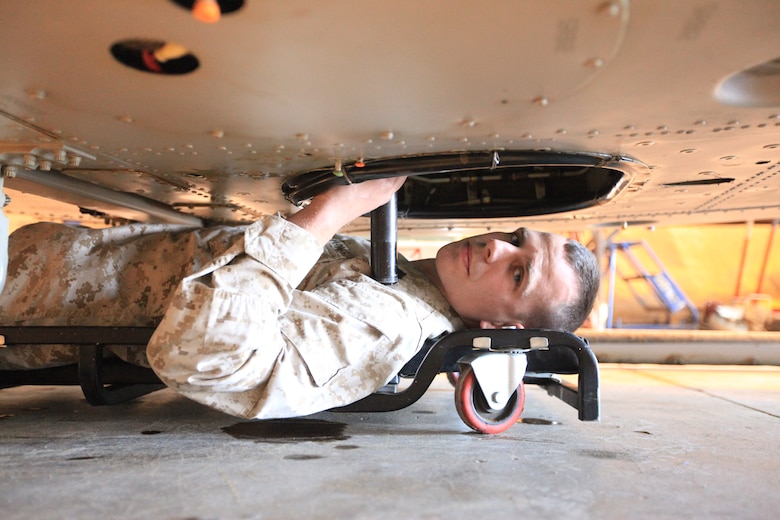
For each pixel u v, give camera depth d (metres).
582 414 1.35
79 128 1.04
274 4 0.65
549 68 0.79
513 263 1.40
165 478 0.94
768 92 0.92
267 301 1.13
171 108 0.94
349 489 0.90
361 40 0.72
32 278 1.44
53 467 1.01
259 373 1.14
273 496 0.86
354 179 1.24
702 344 2.75
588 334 2.80
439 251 1.49
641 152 1.19
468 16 0.67
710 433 1.42
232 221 2.12
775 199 1.75
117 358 1.48
